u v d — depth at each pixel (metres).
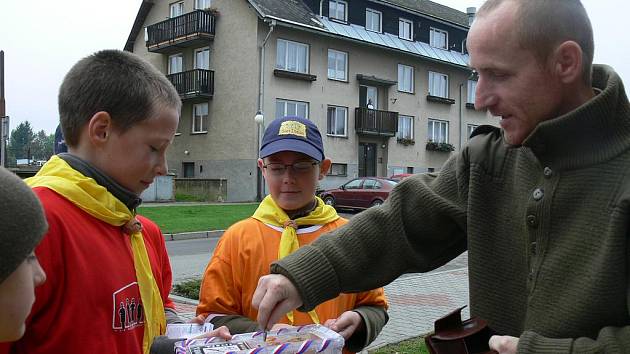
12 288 1.20
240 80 24.47
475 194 1.69
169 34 26.70
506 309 1.61
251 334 1.87
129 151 1.78
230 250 2.53
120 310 1.76
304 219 2.60
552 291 1.45
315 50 25.62
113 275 1.74
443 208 1.79
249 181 24.11
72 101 1.78
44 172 1.77
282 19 23.80
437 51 31.64
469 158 1.77
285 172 2.61
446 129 31.86
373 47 27.81
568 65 1.40
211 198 23.55
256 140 24.08
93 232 1.72
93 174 1.76
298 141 2.59
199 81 25.22
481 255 1.67
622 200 1.34
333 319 2.29
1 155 12.87
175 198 23.81
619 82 1.39
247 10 24.19
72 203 1.70
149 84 1.81
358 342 2.29
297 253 1.75
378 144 28.59
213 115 25.62
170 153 27.59
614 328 1.29
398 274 1.85
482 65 1.46
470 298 1.71
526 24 1.39
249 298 2.46
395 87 29.08
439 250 1.90
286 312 1.66
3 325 1.22
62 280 1.61
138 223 1.93
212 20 25.41
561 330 1.42
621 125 1.40
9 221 1.16
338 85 26.53
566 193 1.44
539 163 1.53
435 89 31.34
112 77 1.76
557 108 1.45
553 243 1.47
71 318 1.61
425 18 31.34
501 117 1.50
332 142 26.34
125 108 1.75
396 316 6.19
